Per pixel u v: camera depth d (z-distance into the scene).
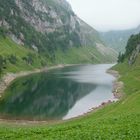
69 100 128.50
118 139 36.38
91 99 129.38
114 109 76.38
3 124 83.75
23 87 165.75
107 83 181.12
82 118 79.50
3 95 140.00
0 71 198.62
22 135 42.25
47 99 130.62
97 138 37.47
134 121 44.84
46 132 43.28
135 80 158.88
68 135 39.84
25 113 103.69
